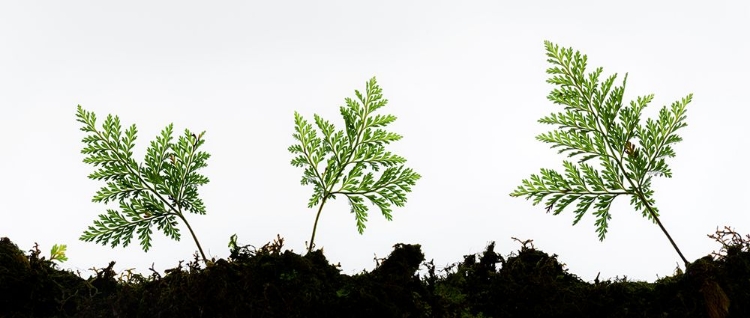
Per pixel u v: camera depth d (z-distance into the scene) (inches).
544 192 165.3
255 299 123.4
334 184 159.0
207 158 156.3
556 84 169.6
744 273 130.8
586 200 162.1
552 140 168.7
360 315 124.0
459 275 144.4
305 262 129.0
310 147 160.9
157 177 152.9
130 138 155.2
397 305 126.7
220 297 122.9
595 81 167.8
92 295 131.0
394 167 161.2
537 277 134.8
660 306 130.3
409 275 132.0
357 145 160.4
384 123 161.3
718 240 136.9
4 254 130.3
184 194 153.9
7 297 126.6
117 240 150.2
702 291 127.3
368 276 132.6
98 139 153.6
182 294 124.6
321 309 123.7
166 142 155.8
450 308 130.6
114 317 125.5
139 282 134.3
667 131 161.2
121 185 153.2
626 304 131.3
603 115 164.9
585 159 164.2
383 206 160.6
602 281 136.9
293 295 123.7
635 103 162.9
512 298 134.3
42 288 129.1
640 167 158.2
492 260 144.9
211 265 127.0
